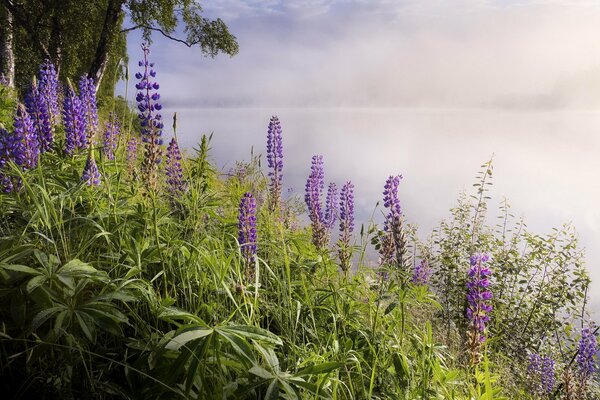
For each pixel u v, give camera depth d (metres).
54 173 4.04
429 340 3.71
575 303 7.97
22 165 4.03
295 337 3.33
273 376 2.55
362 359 3.26
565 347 7.74
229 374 2.72
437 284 7.55
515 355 7.21
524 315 8.01
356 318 3.81
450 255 8.02
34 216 2.95
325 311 3.80
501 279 8.07
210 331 2.53
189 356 2.52
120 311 2.94
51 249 3.11
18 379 2.52
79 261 2.75
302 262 4.26
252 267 3.56
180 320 3.05
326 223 6.33
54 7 25.69
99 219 3.40
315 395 2.71
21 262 2.92
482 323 3.92
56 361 2.56
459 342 5.44
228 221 4.30
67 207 3.49
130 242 3.33
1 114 6.68
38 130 4.97
